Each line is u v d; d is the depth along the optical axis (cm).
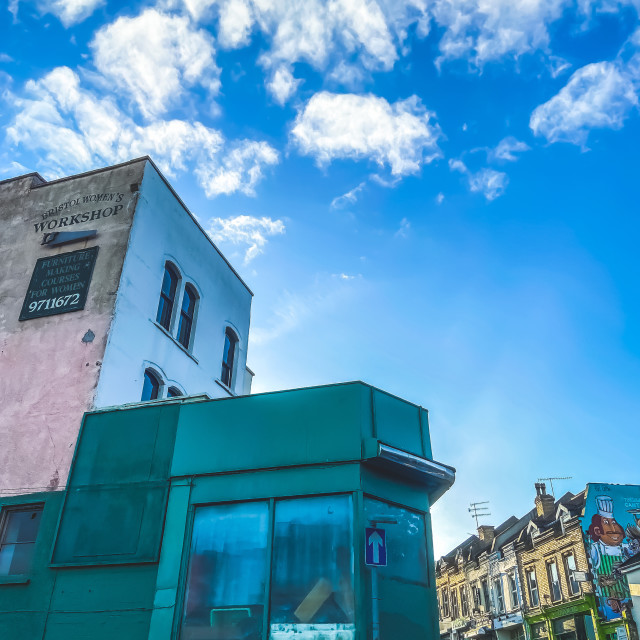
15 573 1147
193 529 1041
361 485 983
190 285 1798
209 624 952
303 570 946
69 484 1190
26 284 1581
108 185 1667
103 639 998
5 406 1395
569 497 3762
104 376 1361
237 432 1106
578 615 2947
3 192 1805
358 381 1080
